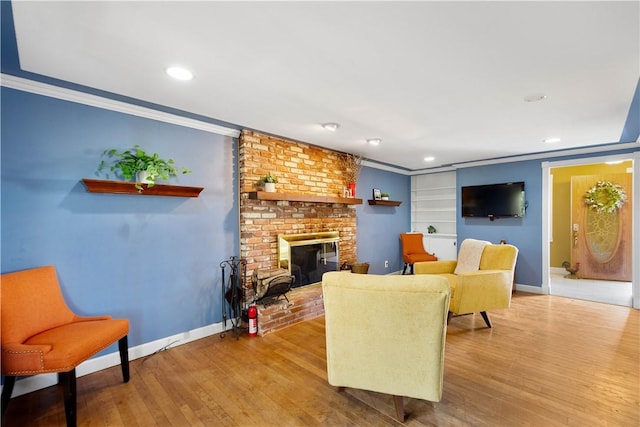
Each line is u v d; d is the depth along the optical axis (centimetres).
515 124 311
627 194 518
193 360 251
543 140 376
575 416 177
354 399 197
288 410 186
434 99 247
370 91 231
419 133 345
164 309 273
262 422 176
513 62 189
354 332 176
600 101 251
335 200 404
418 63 190
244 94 235
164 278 273
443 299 160
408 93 235
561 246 582
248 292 321
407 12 141
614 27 153
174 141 281
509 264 330
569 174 571
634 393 199
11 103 202
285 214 361
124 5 134
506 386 208
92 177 234
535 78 211
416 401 194
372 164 523
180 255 284
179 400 197
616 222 525
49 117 216
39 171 212
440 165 560
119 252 248
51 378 217
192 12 140
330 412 184
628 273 517
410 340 167
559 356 251
